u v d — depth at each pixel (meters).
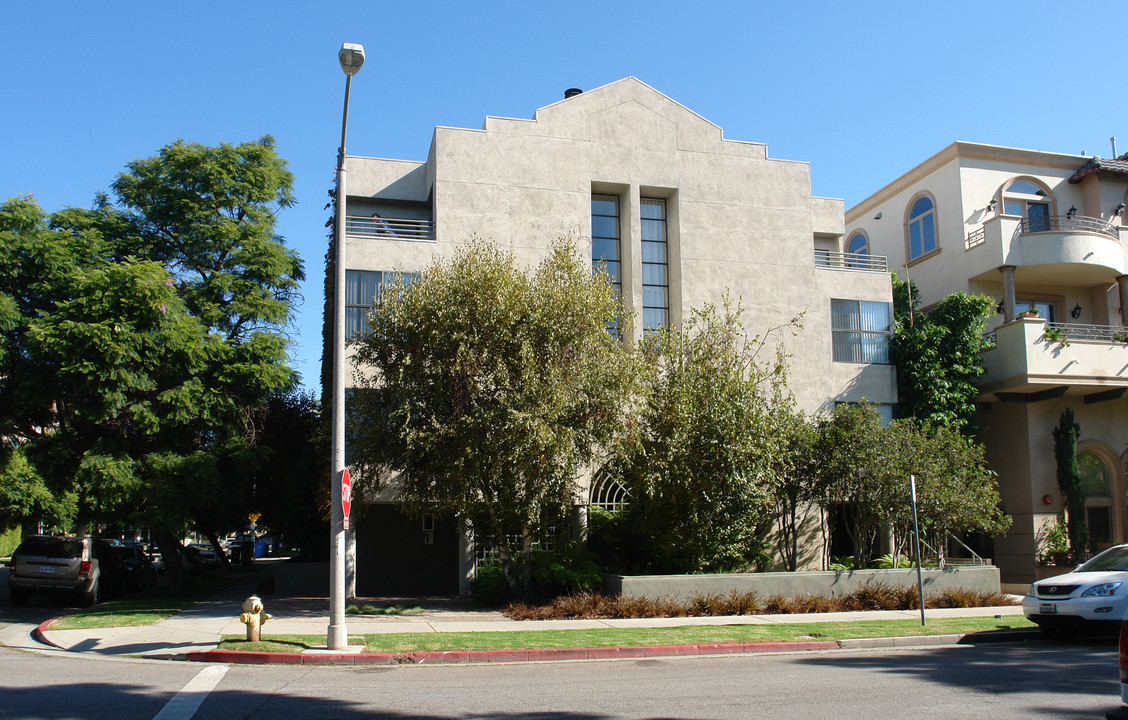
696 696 9.09
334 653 11.76
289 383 21.41
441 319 16.23
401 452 16.62
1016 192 28.05
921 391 24.00
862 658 12.32
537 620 15.93
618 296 19.08
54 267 19.28
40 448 19.53
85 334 17.36
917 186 29.55
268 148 22.89
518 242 22.17
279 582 20.95
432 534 22.66
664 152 23.83
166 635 13.57
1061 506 24.64
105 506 19.09
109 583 22.86
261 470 22.95
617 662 12.01
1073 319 27.88
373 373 20.05
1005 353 24.47
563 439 15.74
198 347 19.16
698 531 18.58
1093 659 11.83
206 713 8.07
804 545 22.83
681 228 23.58
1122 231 26.84
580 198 22.83
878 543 24.16
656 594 17.66
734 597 17.14
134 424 19.48
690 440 18.16
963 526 20.69
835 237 26.86
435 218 21.70
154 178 21.55
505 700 8.86
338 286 13.02
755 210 24.30
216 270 21.62
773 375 20.31
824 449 20.48
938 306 25.12
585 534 20.88
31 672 10.41
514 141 22.59
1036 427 24.81
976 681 10.00
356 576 21.45
